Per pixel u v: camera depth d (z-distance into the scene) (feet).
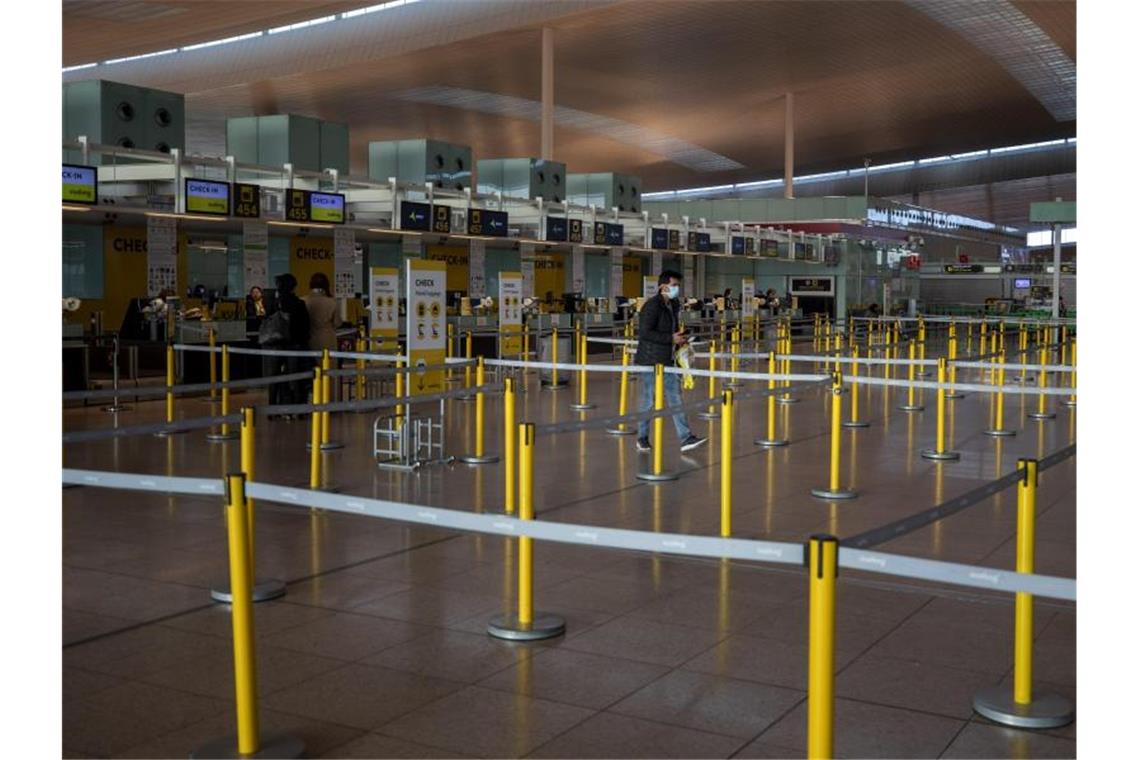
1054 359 85.30
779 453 39.17
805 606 20.02
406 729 14.49
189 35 107.34
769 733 14.34
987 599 20.42
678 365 39.63
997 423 44.96
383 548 24.27
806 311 146.72
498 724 14.65
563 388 64.18
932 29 130.82
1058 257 101.71
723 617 19.35
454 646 17.79
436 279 38.55
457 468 35.22
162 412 50.88
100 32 101.04
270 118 68.80
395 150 78.33
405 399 25.13
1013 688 15.69
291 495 14.74
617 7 110.73
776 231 128.57
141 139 61.36
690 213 157.99
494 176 91.40
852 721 14.76
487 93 145.69
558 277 102.32
